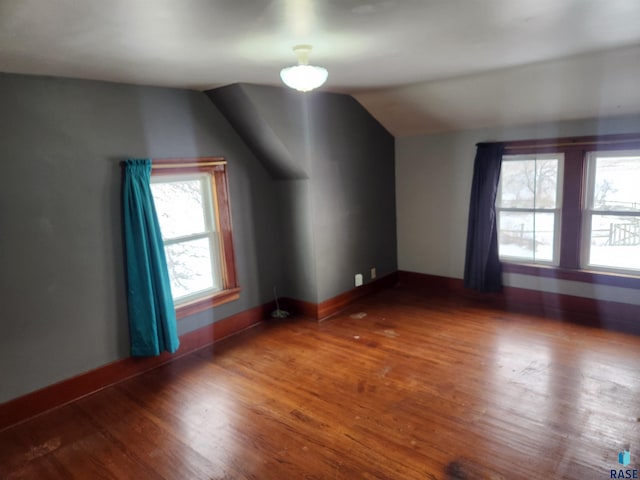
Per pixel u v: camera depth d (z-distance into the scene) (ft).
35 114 9.32
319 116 13.91
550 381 10.09
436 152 16.37
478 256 15.51
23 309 9.43
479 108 13.93
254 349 12.63
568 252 14.10
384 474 7.45
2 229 9.03
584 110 12.73
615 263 13.56
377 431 8.61
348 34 7.28
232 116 12.82
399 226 17.95
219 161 12.86
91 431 9.11
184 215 12.56
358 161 15.65
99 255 10.53
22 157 9.20
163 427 9.12
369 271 16.74
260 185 14.33
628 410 8.86
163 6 5.43
